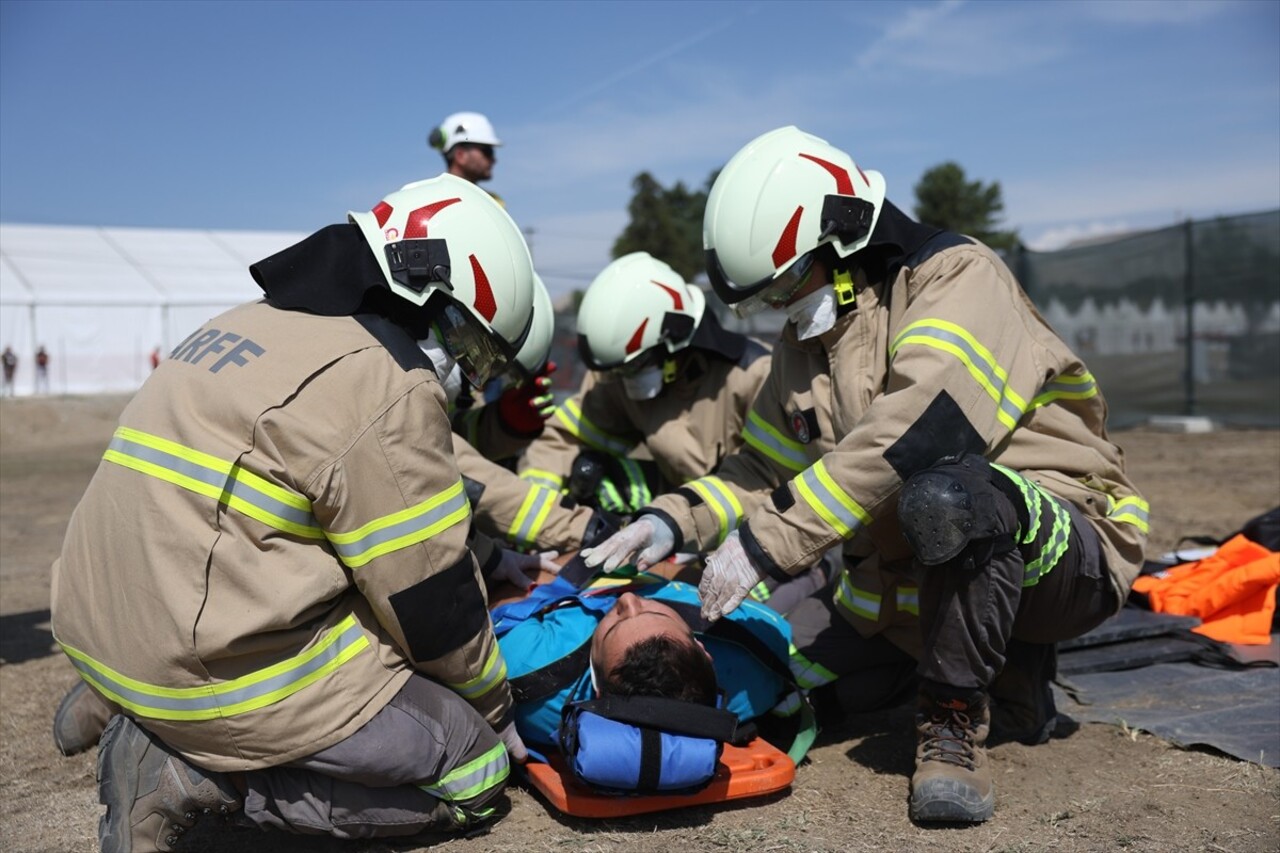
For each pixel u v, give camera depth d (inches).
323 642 87.5
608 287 155.1
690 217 1843.0
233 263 1242.6
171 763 87.7
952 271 104.2
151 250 1210.0
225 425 84.4
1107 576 108.1
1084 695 130.4
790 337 119.0
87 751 128.2
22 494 420.2
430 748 90.6
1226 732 116.0
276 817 89.6
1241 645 148.3
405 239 95.6
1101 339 529.0
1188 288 489.4
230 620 82.6
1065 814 97.3
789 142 109.9
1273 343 459.8
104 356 1070.4
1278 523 163.9
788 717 118.0
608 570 112.8
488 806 97.7
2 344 1011.9
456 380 103.0
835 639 121.9
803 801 103.3
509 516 130.6
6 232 1137.4
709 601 102.4
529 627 107.0
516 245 103.3
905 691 130.6
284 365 86.3
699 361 158.9
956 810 94.2
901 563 115.7
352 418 85.8
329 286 92.7
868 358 110.7
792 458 124.0
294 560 85.8
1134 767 108.9
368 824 91.5
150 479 84.2
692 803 99.3
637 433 179.5
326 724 86.6
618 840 94.8
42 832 103.4
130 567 84.0
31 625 199.0
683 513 117.7
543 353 163.2
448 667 92.3
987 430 100.3
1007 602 96.2
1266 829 93.0
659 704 94.1
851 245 107.5
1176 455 399.2
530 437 171.8
